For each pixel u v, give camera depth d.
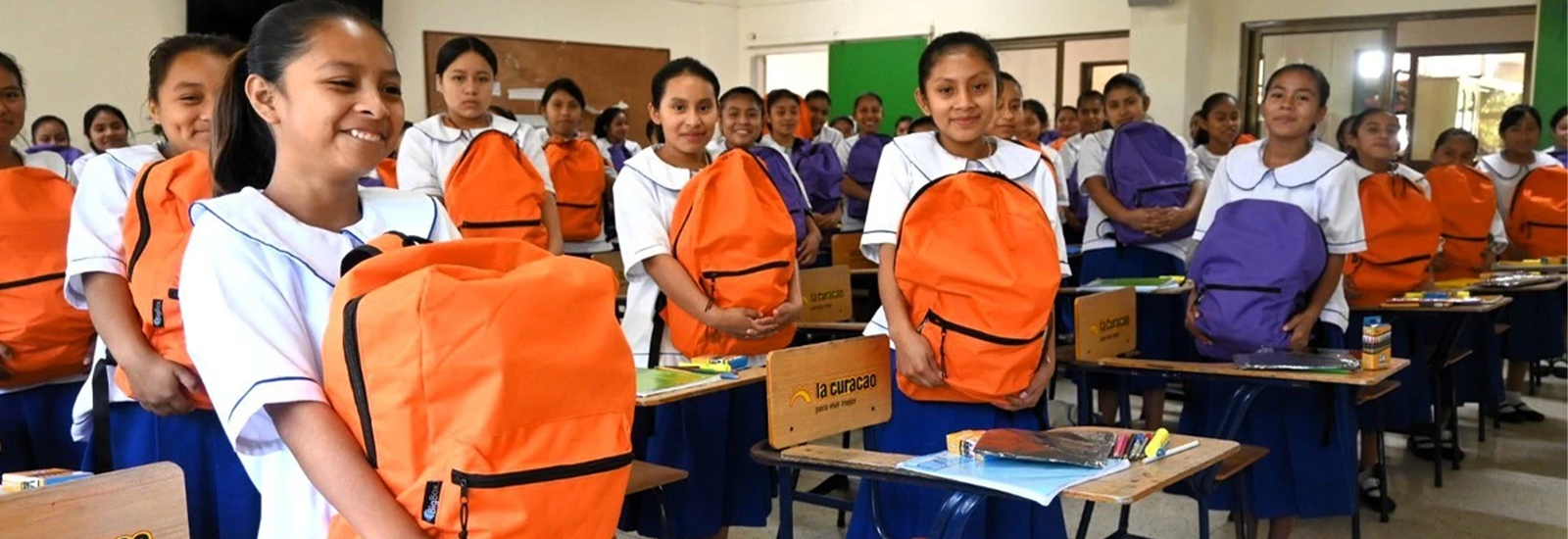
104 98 7.27
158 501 1.22
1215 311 2.84
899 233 2.14
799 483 3.84
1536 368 5.27
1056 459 1.75
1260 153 3.01
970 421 2.19
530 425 0.94
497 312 0.93
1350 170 2.85
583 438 0.97
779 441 2.07
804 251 4.07
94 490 1.17
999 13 9.59
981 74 2.20
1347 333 3.68
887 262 2.23
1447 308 3.49
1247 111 8.72
